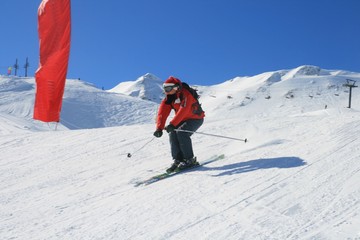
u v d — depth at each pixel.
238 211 3.74
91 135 11.47
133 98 91.62
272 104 113.19
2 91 73.81
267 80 175.88
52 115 6.27
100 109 76.38
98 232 3.66
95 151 8.77
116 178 6.08
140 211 4.14
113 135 11.23
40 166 7.64
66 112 68.94
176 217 3.80
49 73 6.15
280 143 6.75
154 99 181.38
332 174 4.48
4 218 4.46
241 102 116.94
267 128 9.38
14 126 33.66
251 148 6.79
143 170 6.48
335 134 6.84
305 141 6.59
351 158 5.05
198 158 6.86
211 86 182.25
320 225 3.17
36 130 34.75
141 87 196.75
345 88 129.12
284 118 12.10
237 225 3.40
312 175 4.55
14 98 68.50
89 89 94.06
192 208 4.00
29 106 64.56
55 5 6.00
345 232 2.96
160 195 4.63
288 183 4.38
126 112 77.19
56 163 7.82
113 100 84.56
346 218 3.23
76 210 4.53
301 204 3.70
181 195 4.50
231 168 5.49
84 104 76.62
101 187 5.58
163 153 7.88
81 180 6.19
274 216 3.50
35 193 5.61
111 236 3.53
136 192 4.99
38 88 6.24
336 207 3.51
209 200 4.18
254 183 4.54
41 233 3.82
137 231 3.57
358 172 4.41
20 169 7.48
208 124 12.30
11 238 3.76
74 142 10.43
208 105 120.06
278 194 4.06
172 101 6.03
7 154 9.34
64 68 6.18
